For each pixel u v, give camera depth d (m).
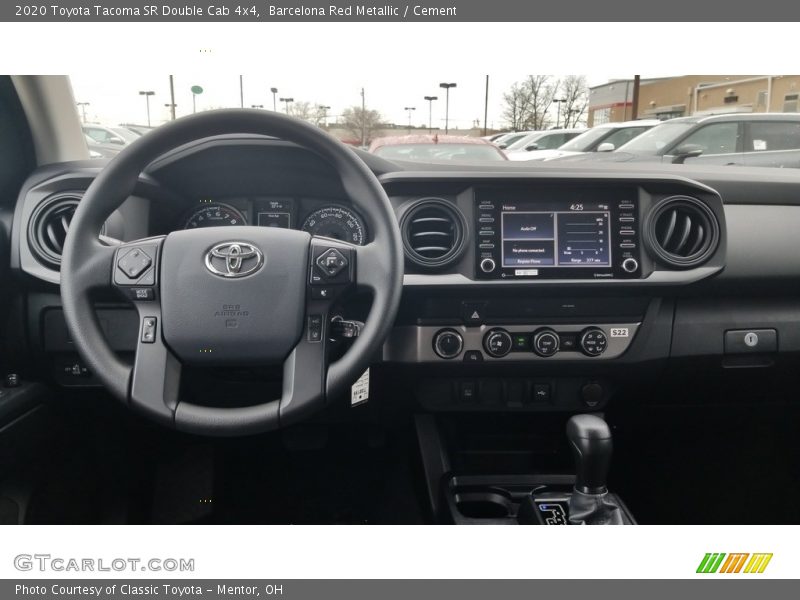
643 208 1.49
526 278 1.46
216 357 1.05
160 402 1.02
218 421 1.01
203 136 1.10
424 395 1.61
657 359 1.55
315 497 1.90
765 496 1.83
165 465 1.92
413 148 2.16
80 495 1.65
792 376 1.62
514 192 1.48
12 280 1.42
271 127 1.08
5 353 1.47
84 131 1.72
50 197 1.41
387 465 1.92
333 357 1.16
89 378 1.50
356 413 1.67
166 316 1.05
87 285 1.05
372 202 1.10
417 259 1.45
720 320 1.56
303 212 1.56
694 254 1.49
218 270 1.06
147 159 1.08
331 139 1.09
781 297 1.59
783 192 1.56
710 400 1.67
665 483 1.88
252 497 1.90
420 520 1.78
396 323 1.50
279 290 1.06
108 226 1.35
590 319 1.51
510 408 1.61
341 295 1.08
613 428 1.78
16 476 1.39
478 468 1.80
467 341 1.50
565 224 1.48
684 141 4.86
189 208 1.55
